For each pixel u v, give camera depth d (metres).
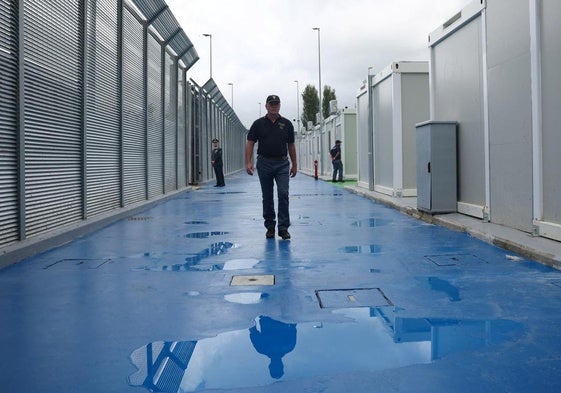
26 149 6.79
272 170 7.64
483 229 7.54
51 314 4.12
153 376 2.95
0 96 6.10
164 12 14.38
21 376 2.97
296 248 6.92
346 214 10.91
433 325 3.75
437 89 10.65
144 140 13.74
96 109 9.77
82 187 8.94
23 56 6.60
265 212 7.79
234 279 5.23
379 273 5.38
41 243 6.82
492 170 8.09
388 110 14.38
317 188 20.22
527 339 3.44
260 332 3.66
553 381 2.81
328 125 30.89
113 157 10.98
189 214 11.49
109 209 10.66
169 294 4.69
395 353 3.24
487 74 8.13
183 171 19.95
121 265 5.96
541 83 6.63
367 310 4.13
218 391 2.76
